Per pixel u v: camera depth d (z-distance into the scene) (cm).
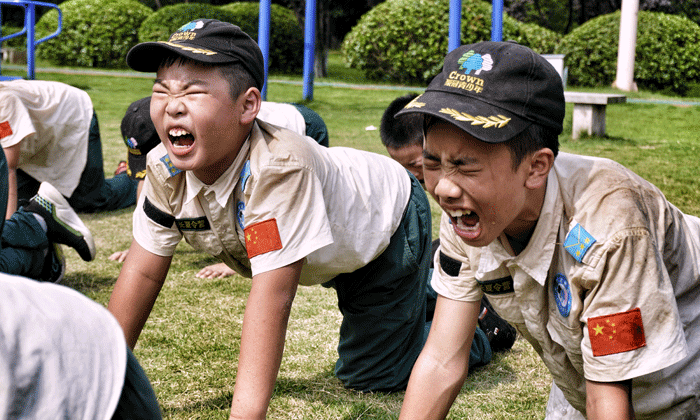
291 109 319
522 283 142
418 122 241
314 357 260
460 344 160
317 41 1667
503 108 114
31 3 695
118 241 410
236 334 277
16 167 389
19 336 70
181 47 157
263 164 166
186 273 355
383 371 231
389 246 214
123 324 196
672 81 1462
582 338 139
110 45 1702
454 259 155
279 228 164
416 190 230
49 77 1362
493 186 117
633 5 1302
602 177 130
